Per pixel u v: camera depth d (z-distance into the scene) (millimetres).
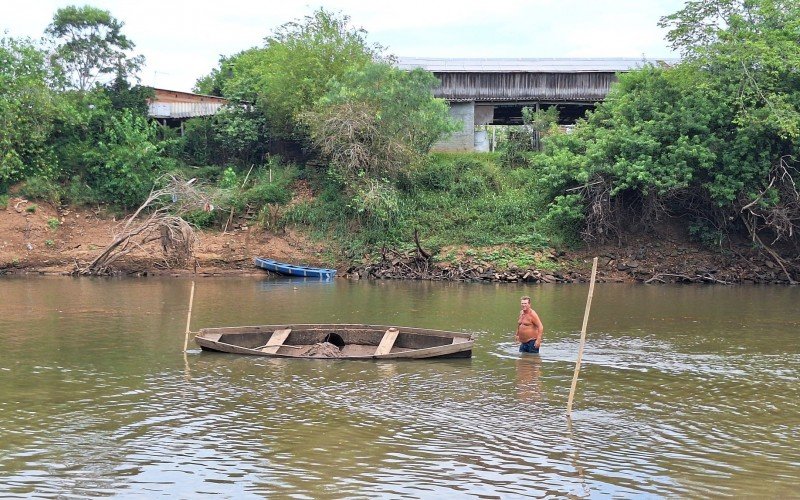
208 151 46750
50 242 38875
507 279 36406
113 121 44125
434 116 41625
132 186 41719
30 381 15492
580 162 37844
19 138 41625
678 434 12352
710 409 13852
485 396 14641
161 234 36375
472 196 42094
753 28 37219
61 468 10664
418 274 37594
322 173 44094
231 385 15328
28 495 9742
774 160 36688
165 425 12609
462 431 12391
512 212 40250
